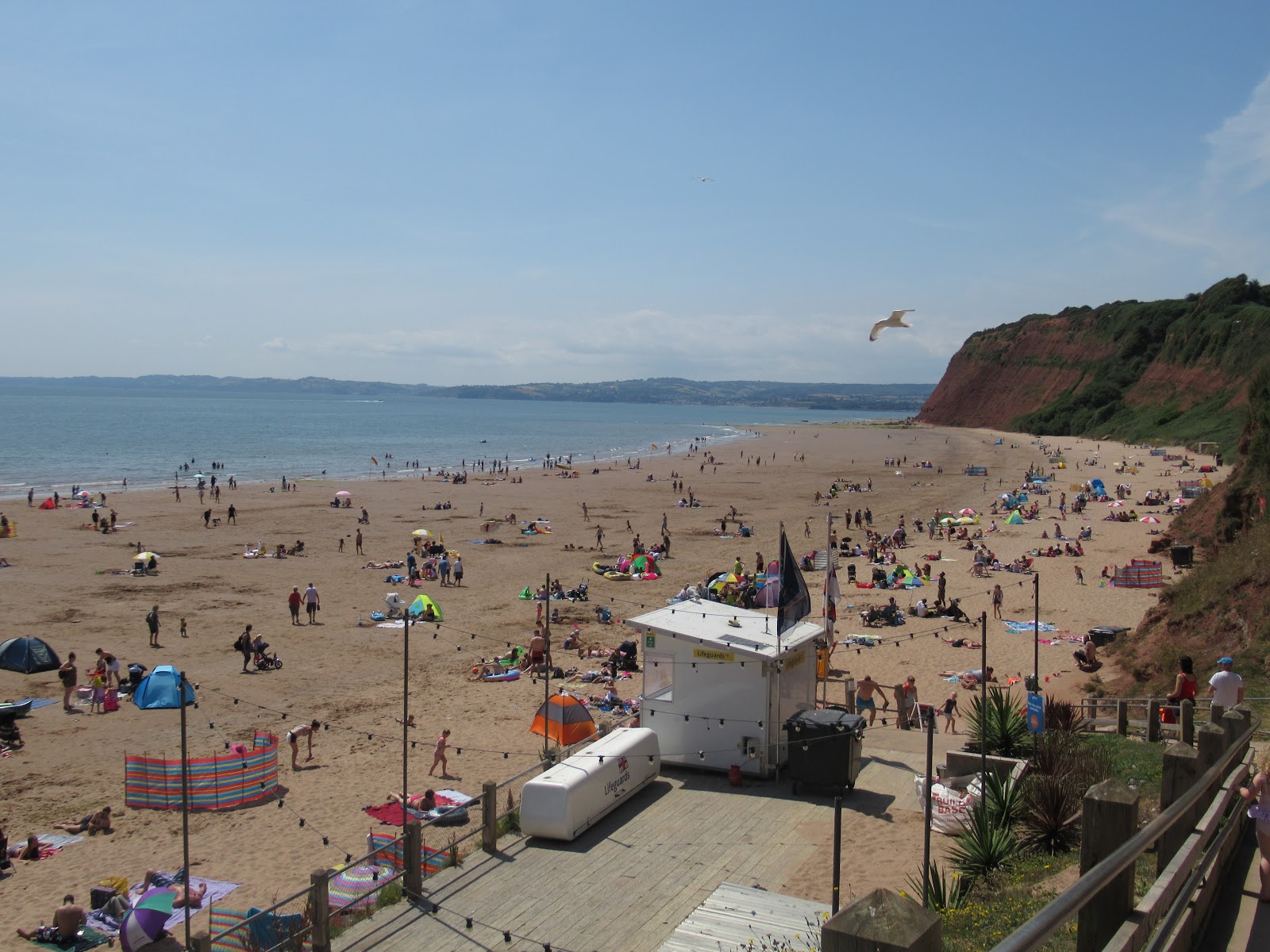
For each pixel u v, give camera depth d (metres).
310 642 34.97
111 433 163.38
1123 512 65.69
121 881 16.88
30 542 55.25
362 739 24.64
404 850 13.16
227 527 63.47
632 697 27.83
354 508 74.69
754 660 17.39
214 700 27.98
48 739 24.62
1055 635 34.59
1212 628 24.66
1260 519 30.30
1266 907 6.43
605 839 14.95
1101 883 4.16
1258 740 13.86
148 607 40.00
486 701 27.91
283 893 16.25
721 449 158.12
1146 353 159.50
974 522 63.38
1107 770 14.34
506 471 106.81
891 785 17.08
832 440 184.88
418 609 36.97
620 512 75.88
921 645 33.88
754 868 13.80
